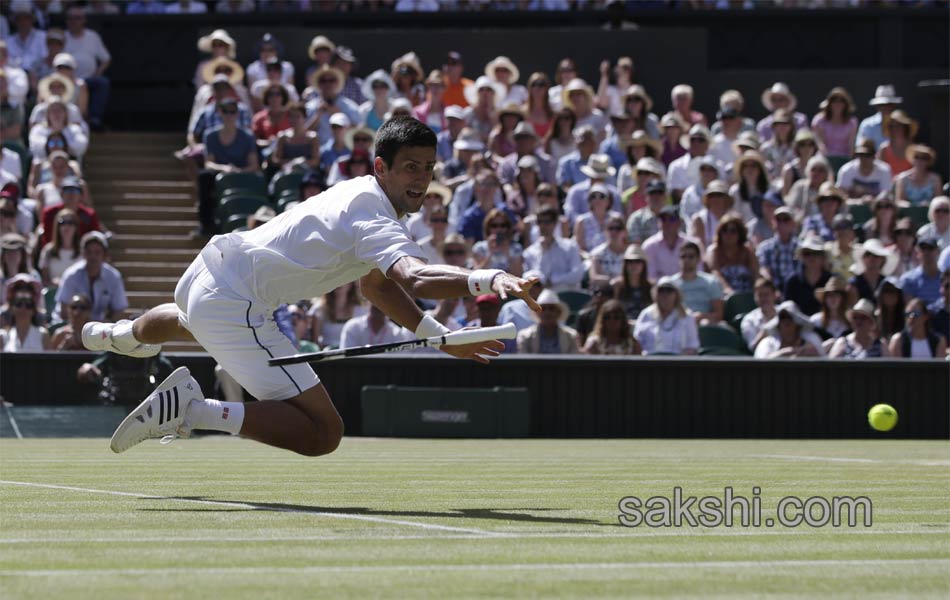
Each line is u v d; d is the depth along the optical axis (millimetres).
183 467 19484
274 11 50156
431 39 48469
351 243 13055
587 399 32094
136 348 15031
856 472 19109
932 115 47125
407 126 13102
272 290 13352
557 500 14203
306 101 45844
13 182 38656
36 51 47594
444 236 36562
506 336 12016
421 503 13812
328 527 11445
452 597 7938
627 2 51500
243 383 13438
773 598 8039
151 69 51469
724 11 51281
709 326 34594
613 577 8781
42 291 35438
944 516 12773
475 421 31391
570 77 46688
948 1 53031
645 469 19734
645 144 42094
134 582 8336
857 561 9633
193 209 43719
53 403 30906
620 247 36656
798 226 39250
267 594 7938
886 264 37688
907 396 33094
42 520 11867
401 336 32188
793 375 32719
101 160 45688
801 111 49344
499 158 42562
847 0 53062
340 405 31766
